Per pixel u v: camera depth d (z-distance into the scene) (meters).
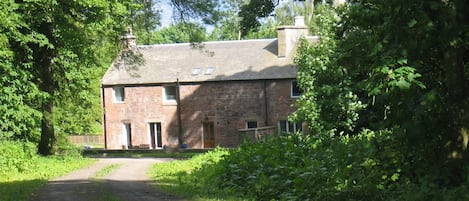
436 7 8.66
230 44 48.69
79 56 28.33
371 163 10.73
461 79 9.11
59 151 29.95
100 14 25.09
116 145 48.25
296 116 24.88
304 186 11.39
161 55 49.41
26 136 25.03
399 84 8.60
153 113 47.19
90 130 53.09
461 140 9.20
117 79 48.31
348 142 17.38
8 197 13.30
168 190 14.47
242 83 44.53
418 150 9.69
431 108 9.02
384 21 9.27
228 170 15.50
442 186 9.10
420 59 9.22
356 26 10.79
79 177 19.53
